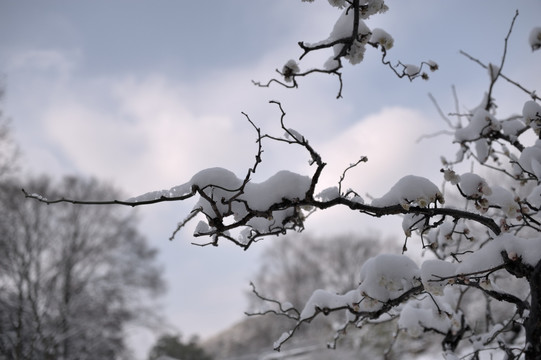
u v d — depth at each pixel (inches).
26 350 348.2
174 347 789.9
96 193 687.1
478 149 127.9
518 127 122.4
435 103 147.5
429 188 80.4
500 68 116.4
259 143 73.7
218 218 78.9
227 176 79.7
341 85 78.6
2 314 379.9
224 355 1120.8
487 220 79.8
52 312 472.1
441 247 119.3
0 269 473.4
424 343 434.0
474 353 108.4
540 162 87.7
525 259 73.2
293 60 78.4
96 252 636.1
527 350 69.3
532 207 83.4
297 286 1327.5
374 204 82.3
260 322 1195.9
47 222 606.2
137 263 697.6
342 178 81.5
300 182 80.3
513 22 114.6
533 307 70.2
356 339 542.9
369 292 92.0
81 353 503.2
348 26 79.4
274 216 89.2
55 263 573.9
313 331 686.5
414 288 88.4
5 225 547.2
